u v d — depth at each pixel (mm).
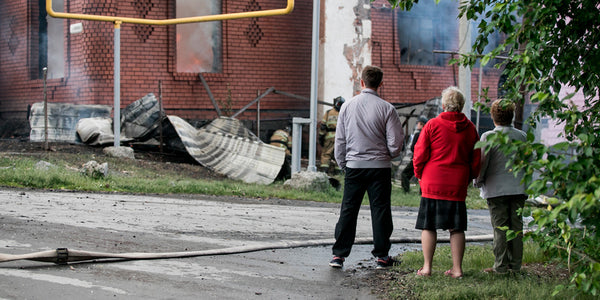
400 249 7707
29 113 20016
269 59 20094
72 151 15711
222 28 19516
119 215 8531
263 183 15039
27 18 20312
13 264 5461
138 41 18516
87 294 4695
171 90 18891
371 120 6160
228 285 5266
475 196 16031
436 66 22156
